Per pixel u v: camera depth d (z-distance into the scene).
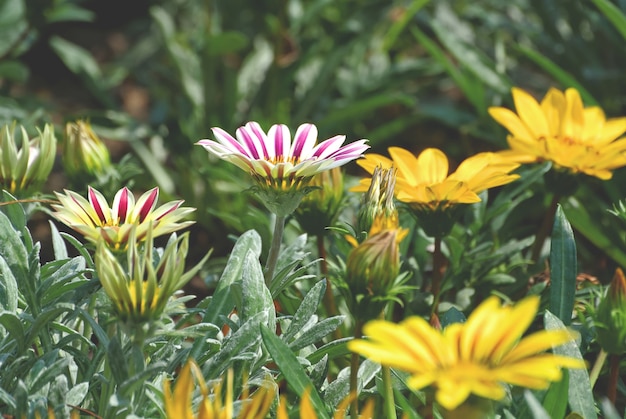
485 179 0.84
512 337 0.64
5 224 0.79
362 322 0.72
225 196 1.34
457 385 0.61
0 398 0.74
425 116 1.41
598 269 1.12
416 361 0.63
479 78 1.29
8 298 0.78
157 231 0.74
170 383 0.77
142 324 0.69
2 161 0.83
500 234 1.01
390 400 0.75
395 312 1.02
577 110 0.94
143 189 1.43
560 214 0.87
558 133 0.94
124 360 0.70
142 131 1.42
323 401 0.80
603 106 1.42
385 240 0.70
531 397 0.68
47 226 1.31
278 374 0.81
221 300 0.81
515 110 1.29
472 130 1.34
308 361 0.78
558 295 0.85
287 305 0.91
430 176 0.87
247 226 1.00
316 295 0.81
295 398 0.81
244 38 1.35
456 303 0.94
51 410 0.70
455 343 0.64
